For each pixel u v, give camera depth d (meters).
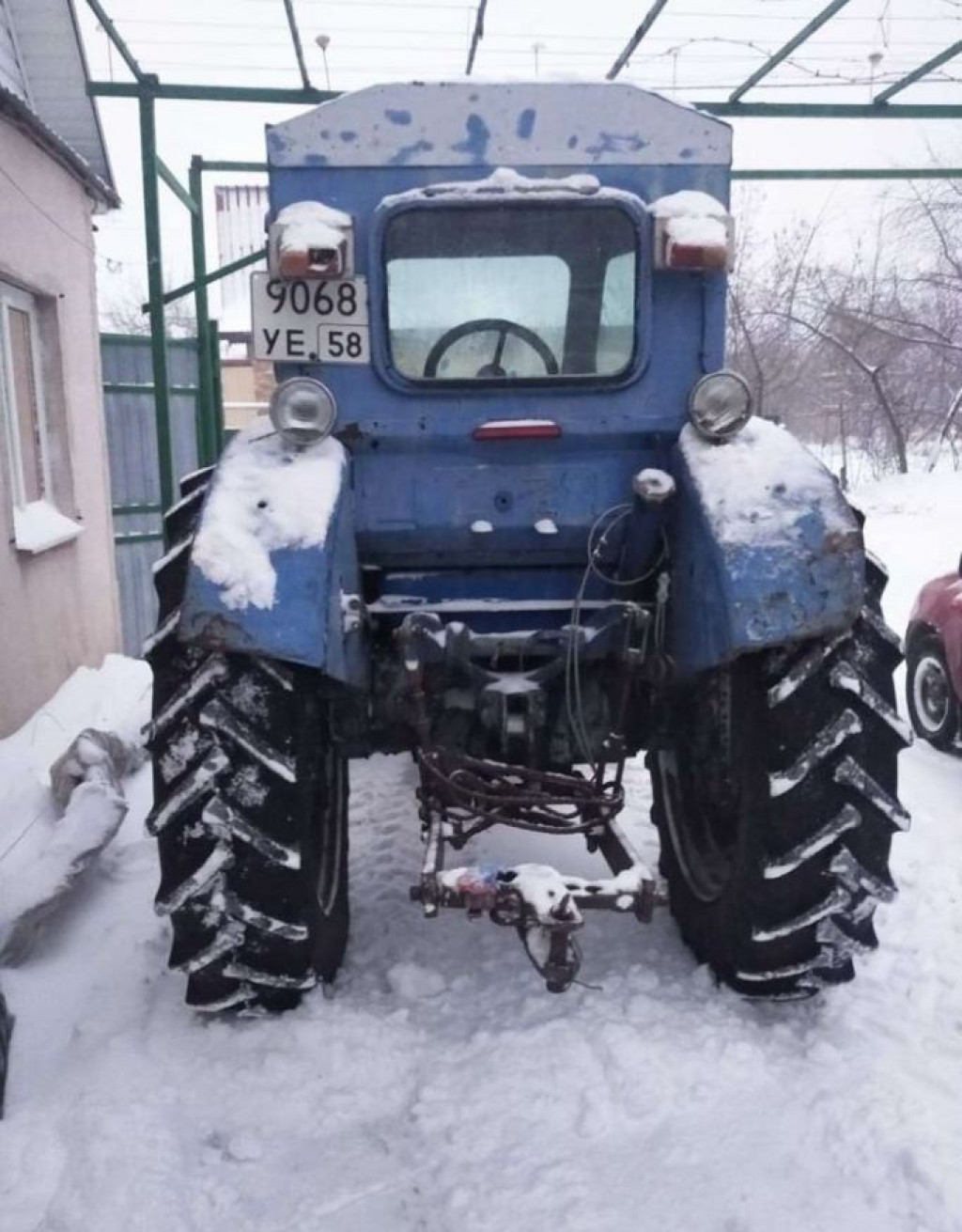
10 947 3.37
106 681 6.23
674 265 3.05
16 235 5.76
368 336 3.15
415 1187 2.44
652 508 3.24
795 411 27.30
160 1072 2.79
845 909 2.86
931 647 5.96
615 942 3.48
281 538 2.75
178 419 9.05
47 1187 2.44
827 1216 2.29
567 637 3.18
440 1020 3.04
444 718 3.31
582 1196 2.36
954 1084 2.74
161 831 2.80
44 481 6.48
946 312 23.48
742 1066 2.77
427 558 3.38
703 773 3.39
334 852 3.32
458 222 3.17
